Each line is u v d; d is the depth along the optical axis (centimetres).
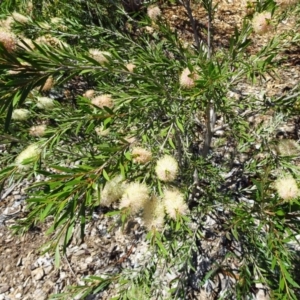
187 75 53
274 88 140
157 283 82
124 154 49
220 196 87
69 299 94
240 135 86
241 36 68
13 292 98
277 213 51
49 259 103
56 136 52
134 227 107
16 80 41
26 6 89
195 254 96
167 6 174
